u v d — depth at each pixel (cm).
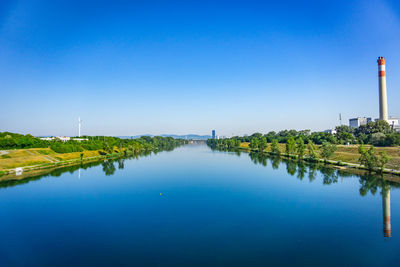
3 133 16088
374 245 3728
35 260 3378
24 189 7325
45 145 14475
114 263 3297
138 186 7675
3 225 4616
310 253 3522
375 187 7088
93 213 5241
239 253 3538
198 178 8875
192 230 4338
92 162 13462
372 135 15088
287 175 9188
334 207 5462
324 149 11831
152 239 4003
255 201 5975
